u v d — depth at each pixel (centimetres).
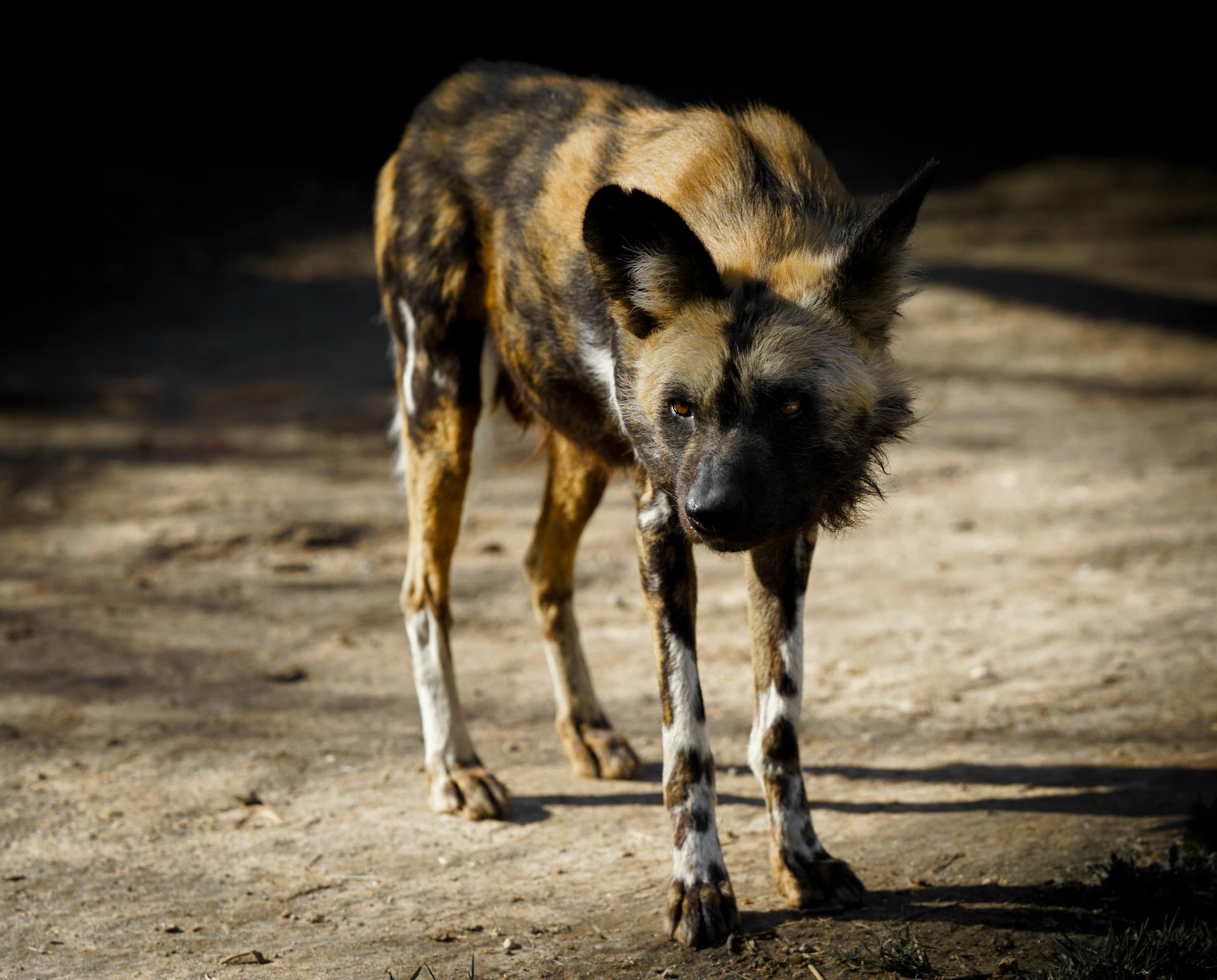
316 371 1778
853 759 745
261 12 2808
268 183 2603
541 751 773
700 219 579
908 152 3084
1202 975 503
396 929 563
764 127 625
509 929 561
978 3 3553
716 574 1107
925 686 848
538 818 686
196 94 2789
